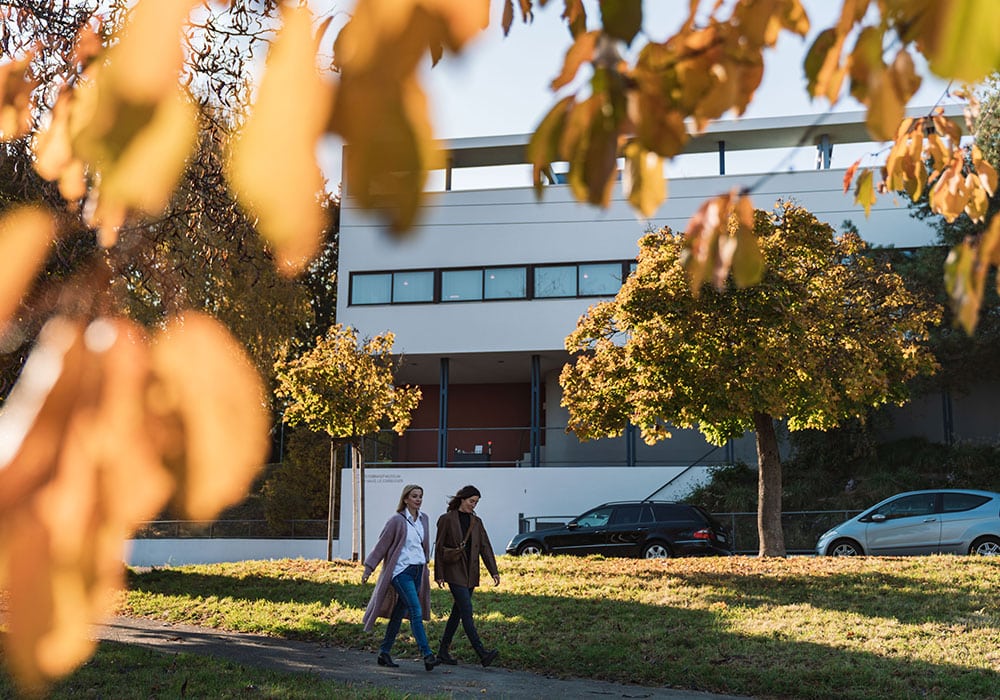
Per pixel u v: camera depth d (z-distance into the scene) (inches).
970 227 931.3
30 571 9.4
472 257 1093.8
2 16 51.4
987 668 352.2
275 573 663.8
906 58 22.4
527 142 18.4
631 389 695.7
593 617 460.1
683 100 24.3
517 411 1248.8
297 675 348.8
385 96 10.2
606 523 822.5
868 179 86.4
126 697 293.6
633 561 691.4
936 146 84.8
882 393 717.9
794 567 602.5
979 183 84.4
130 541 9.8
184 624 484.7
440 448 1074.1
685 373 644.7
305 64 10.3
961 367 967.0
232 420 10.2
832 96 24.4
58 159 13.9
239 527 1155.9
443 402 1086.4
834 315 666.2
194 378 10.2
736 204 37.3
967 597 474.0
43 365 10.1
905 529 709.9
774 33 26.0
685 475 1008.9
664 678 360.8
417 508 384.8
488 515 1018.7
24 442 9.7
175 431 10.0
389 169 10.2
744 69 24.4
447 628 386.0
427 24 10.4
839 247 724.7
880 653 378.6
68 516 9.6
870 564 593.6
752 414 690.2
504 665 386.3
